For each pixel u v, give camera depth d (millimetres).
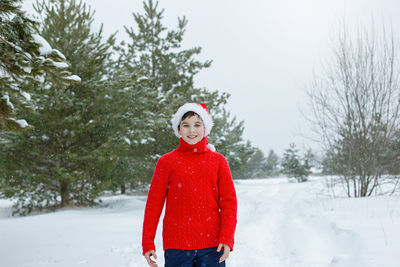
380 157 8102
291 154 24547
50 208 9617
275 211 7848
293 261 3574
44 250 4066
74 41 8977
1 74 3443
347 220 5129
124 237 4930
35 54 3383
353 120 8164
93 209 9492
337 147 8578
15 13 3230
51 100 8203
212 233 1748
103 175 10016
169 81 13961
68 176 8438
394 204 6352
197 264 1728
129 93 9758
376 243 3338
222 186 1845
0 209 10289
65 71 3533
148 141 11375
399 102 7723
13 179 8906
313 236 4672
